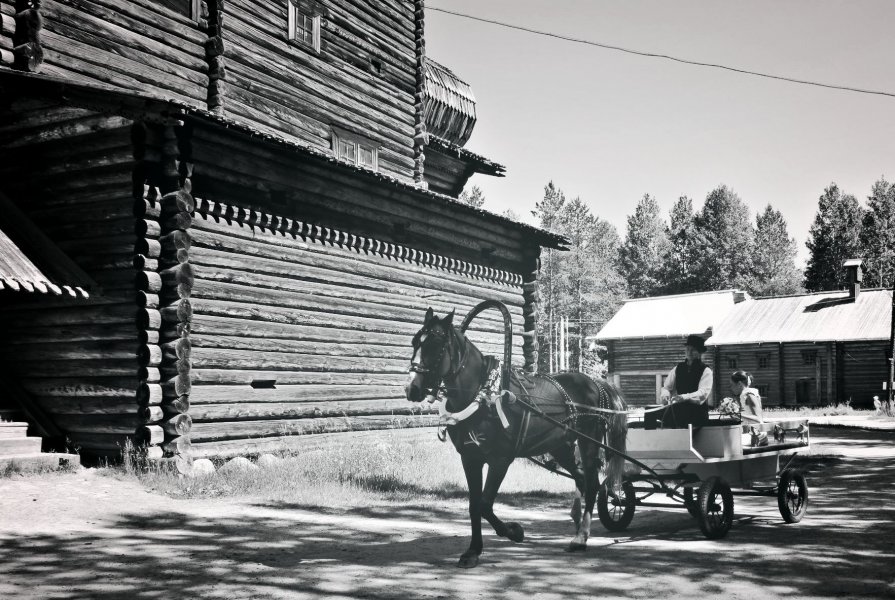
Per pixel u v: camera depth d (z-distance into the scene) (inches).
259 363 595.8
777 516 434.0
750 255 4239.7
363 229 711.7
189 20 642.8
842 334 2032.5
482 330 871.7
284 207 628.7
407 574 292.2
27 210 562.6
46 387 555.2
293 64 741.3
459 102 1164.5
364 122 832.3
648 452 382.3
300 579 284.0
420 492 501.4
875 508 466.0
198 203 554.9
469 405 318.7
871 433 1200.2
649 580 282.7
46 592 266.1
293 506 445.1
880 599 257.9
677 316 2389.3
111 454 530.3
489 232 885.8
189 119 522.6
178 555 324.5
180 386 520.1
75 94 503.5
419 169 914.1
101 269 534.0
